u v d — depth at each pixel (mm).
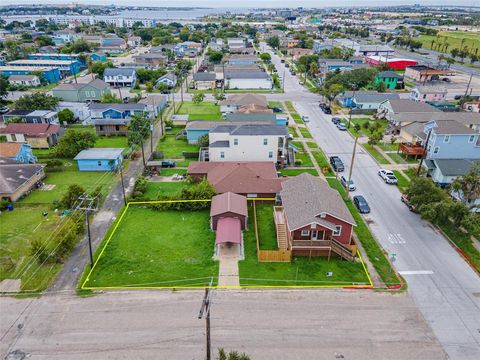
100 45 176875
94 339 25438
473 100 84875
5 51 161000
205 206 41938
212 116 78188
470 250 35500
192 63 141750
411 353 24641
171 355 24312
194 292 29812
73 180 50281
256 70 113875
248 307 28266
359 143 63781
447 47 177250
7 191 43188
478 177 39250
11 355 24266
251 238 37094
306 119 75750
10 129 62781
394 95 83750
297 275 31812
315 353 24531
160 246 35531
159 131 69938
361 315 27656
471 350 24953
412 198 39688
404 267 33000
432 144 53125
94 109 71812
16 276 31516
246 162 49750
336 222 33625
